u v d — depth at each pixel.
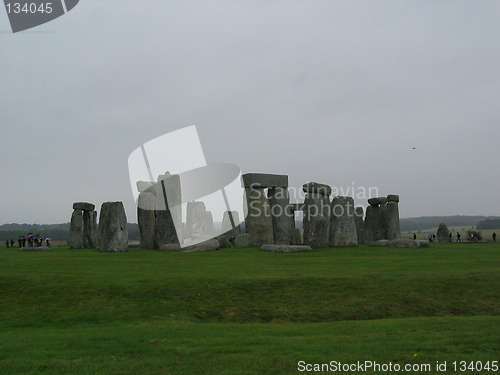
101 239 34.81
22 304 17.05
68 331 14.30
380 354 11.68
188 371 10.42
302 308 17.97
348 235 42.00
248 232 40.53
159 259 28.36
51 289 18.44
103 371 10.38
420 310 18.20
